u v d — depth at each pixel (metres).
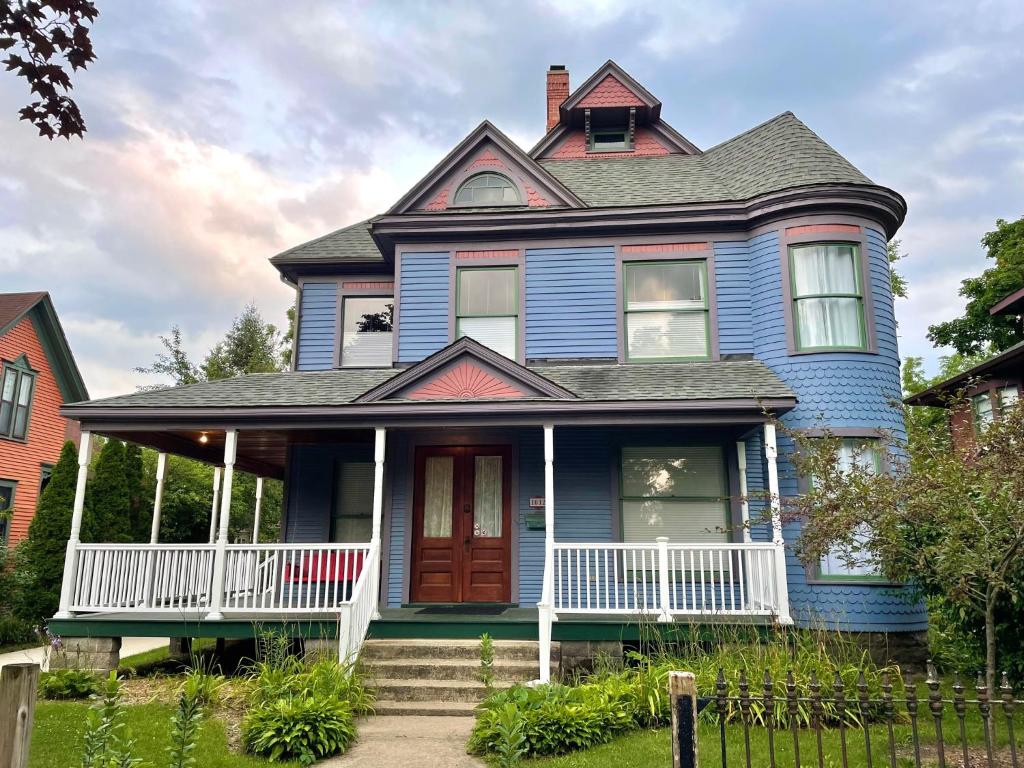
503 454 10.38
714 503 9.84
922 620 8.75
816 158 10.49
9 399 17.50
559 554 8.40
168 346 30.61
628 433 10.12
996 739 5.56
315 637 7.98
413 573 10.06
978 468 5.67
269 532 23.80
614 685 6.48
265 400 9.26
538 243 11.05
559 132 13.66
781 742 5.60
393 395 9.20
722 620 7.86
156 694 7.28
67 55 4.46
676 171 12.42
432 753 5.61
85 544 8.59
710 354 10.36
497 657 7.66
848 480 6.27
